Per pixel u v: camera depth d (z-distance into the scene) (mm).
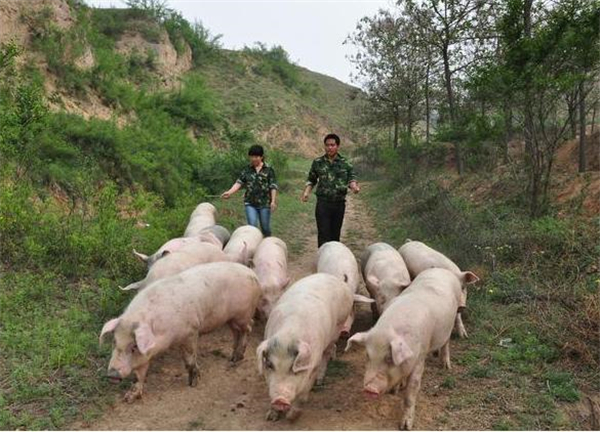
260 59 61375
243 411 4945
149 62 33312
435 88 24953
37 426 4562
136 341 4742
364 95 30203
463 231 9969
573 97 10633
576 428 4590
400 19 23000
